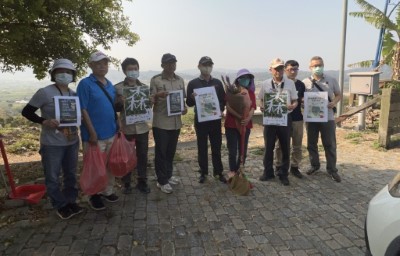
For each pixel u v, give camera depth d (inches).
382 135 289.3
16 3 157.8
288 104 195.8
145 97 175.9
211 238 140.5
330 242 136.2
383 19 458.6
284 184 203.6
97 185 152.7
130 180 191.9
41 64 212.4
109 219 157.8
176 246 134.2
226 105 197.6
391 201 95.6
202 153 205.3
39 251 129.6
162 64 182.5
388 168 237.1
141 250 131.0
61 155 150.9
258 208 170.9
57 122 142.6
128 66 172.1
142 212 166.1
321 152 281.3
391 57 472.4
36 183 199.8
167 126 187.3
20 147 319.9
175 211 167.5
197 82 195.6
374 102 319.6
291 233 144.3
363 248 131.4
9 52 208.1
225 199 183.0
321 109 203.2
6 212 163.8
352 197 184.2
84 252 129.3
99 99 158.9
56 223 153.2
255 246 133.6
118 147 163.3
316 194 189.2
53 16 193.5
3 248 131.9
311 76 209.6
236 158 199.0
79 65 212.5
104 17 226.8
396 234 89.9
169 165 200.2
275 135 206.7
